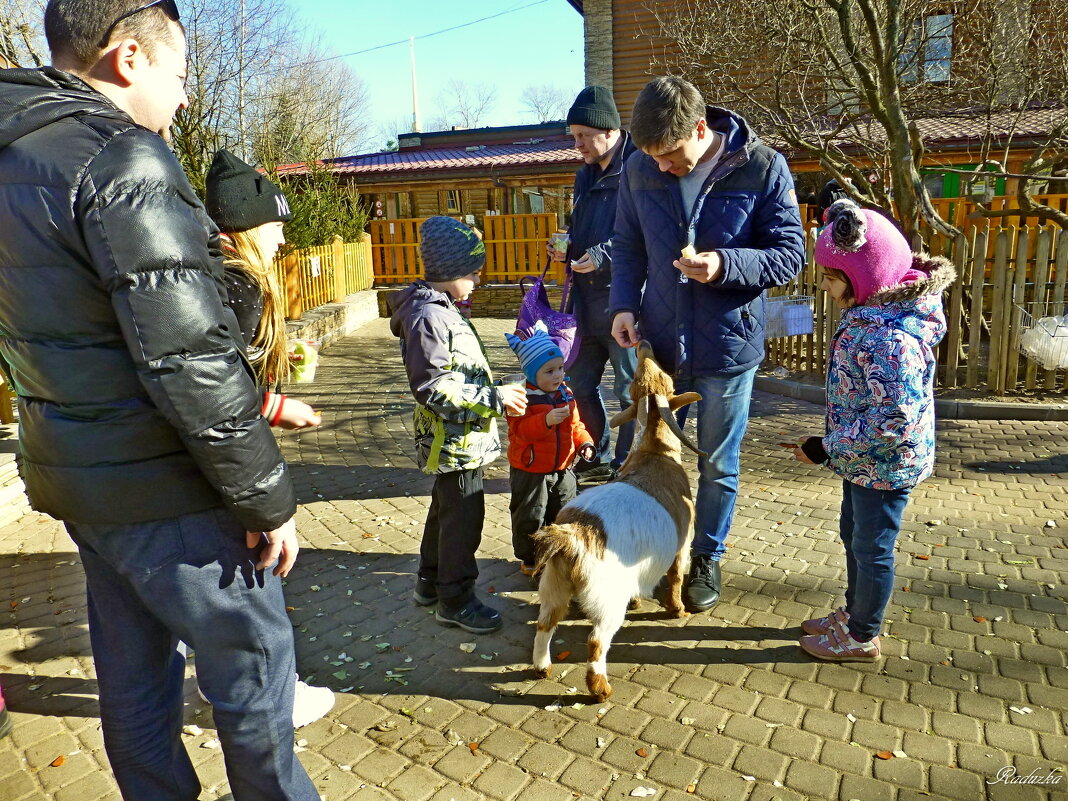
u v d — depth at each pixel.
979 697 2.90
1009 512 4.73
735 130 3.34
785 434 6.84
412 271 18.05
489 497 5.33
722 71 12.30
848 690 2.98
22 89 1.50
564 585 2.96
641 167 3.51
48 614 3.70
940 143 14.25
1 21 11.88
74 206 1.45
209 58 14.67
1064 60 10.12
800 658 3.22
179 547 1.67
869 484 2.85
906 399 2.71
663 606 3.67
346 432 7.32
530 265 17.16
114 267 1.45
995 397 7.34
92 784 2.55
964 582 3.82
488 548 4.46
